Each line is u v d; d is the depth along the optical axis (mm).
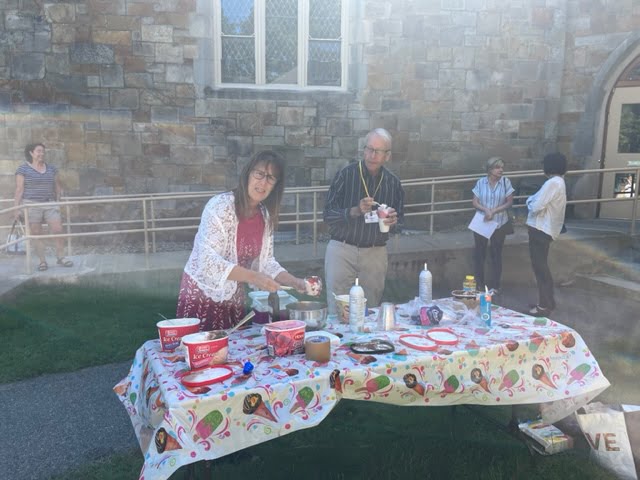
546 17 7629
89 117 7297
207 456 1799
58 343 4367
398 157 7824
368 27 7484
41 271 5852
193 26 7281
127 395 2389
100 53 7184
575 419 2920
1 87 7117
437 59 7629
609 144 7750
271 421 1936
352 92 7691
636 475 2494
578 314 5215
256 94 7539
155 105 7383
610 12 7371
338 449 2865
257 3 7461
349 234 3574
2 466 2736
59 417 3273
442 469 2676
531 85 7789
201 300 2518
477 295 2887
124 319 4953
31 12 7016
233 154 7629
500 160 5430
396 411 3291
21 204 6043
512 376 2426
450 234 7441
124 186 7504
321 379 2035
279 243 7270
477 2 7527
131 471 2668
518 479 2580
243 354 2256
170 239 7719
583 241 6438
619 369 3848
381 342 2393
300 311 2562
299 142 7691
